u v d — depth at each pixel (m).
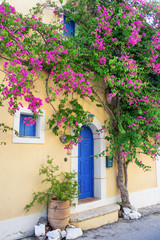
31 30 4.57
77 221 4.27
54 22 4.73
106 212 4.84
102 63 4.79
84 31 5.01
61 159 4.66
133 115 5.55
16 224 3.80
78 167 5.38
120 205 5.56
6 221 3.69
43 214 4.21
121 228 4.58
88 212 4.70
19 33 4.06
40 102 3.46
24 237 3.86
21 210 3.91
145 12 5.40
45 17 4.92
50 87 4.37
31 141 4.19
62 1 4.99
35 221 4.07
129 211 5.40
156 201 7.12
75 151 4.95
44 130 4.44
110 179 5.68
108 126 5.47
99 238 3.99
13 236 3.73
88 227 4.47
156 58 5.38
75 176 4.87
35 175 4.19
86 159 5.59
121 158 5.76
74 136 4.55
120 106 5.72
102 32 4.98
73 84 4.44
